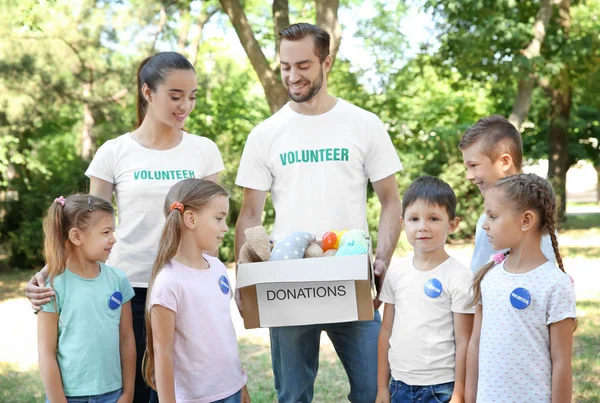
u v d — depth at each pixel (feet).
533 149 70.03
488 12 51.21
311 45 11.08
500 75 53.16
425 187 10.46
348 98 59.00
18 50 43.09
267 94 40.34
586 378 18.11
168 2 46.24
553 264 9.22
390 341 10.77
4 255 54.19
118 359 10.63
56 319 10.19
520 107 52.13
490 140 10.93
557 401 8.77
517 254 9.32
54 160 52.47
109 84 45.24
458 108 70.44
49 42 44.01
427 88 68.85
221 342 10.16
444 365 10.26
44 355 10.06
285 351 11.51
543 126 69.77
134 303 11.68
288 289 10.51
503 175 10.98
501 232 9.23
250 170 11.98
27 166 51.24
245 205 12.14
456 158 54.65
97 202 10.46
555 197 9.47
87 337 10.21
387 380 10.92
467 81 61.98
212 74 52.34
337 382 18.75
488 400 9.15
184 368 9.96
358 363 11.43
